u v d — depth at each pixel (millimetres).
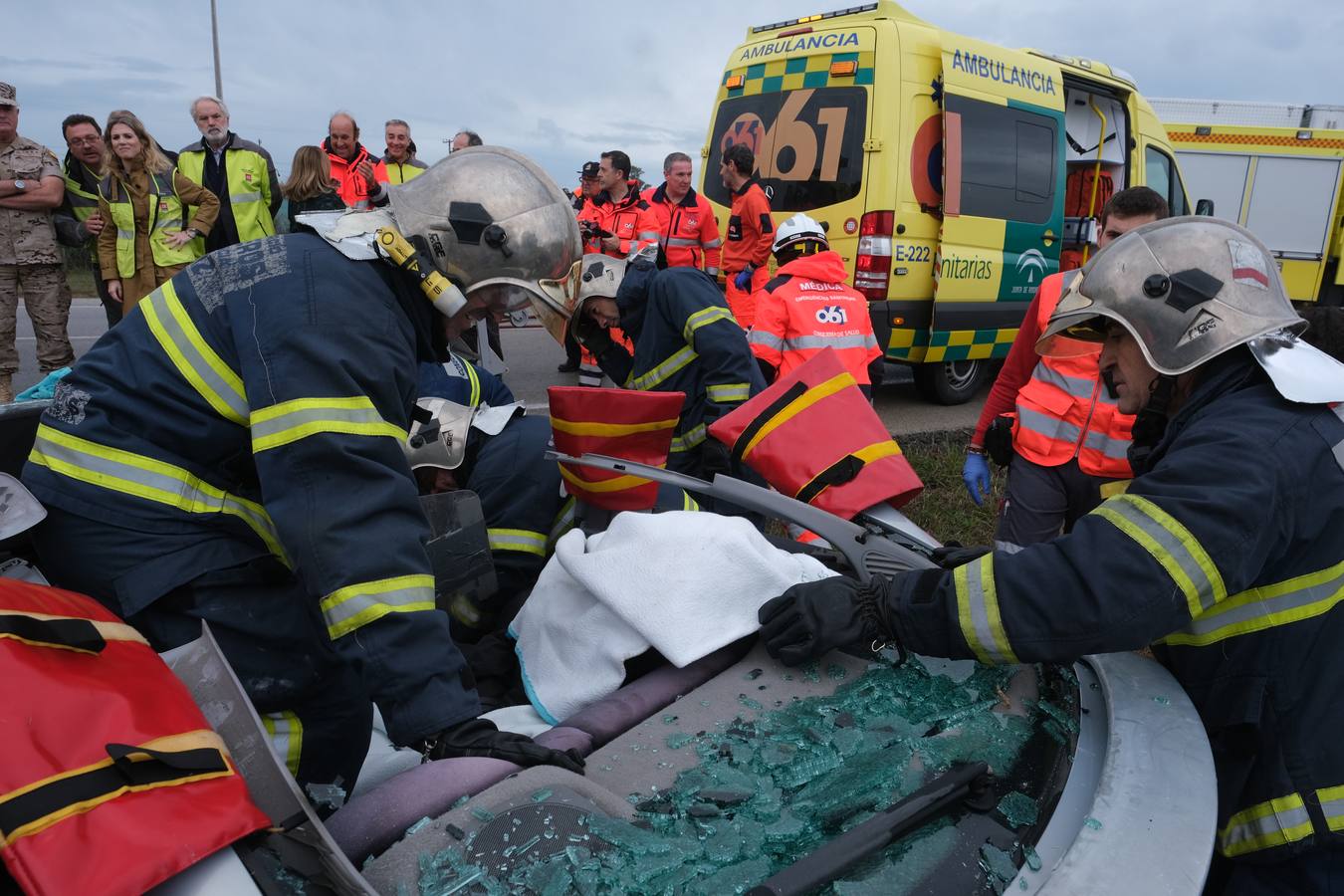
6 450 1846
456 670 1349
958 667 1587
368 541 1315
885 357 6199
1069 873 1029
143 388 1450
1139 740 1284
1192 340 1381
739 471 3322
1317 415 1346
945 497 4949
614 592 1596
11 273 5879
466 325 1667
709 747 1362
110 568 1468
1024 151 6676
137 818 870
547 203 1601
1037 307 2953
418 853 1080
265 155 6219
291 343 1324
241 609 1547
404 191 1544
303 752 1669
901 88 5883
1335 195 11906
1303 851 1413
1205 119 12531
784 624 1512
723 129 6828
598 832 1129
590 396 2084
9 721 911
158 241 5945
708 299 3230
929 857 1145
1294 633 1402
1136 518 1271
